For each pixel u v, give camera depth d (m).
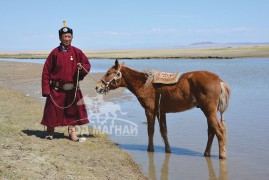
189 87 9.23
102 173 7.57
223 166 8.80
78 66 9.36
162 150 10.20
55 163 7.61
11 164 7.11
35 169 7.04
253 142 10.70
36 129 10.86
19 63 51.66
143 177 7.98
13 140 9.08
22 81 27.14
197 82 9.09
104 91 10.14
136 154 9.78
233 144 10.52
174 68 41.62
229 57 65.56
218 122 9.08
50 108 9.47
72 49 9.44
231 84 24.97
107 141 10.58
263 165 8.81
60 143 9.46
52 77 9.40
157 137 11.61
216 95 8.95
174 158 9.48
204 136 11.60
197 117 14.33
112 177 7.42
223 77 29.92
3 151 7.97
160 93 9.65
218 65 45.19
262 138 11.08
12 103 15.69
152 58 74.56
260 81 26.41
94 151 9.22
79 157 8.42
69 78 9.45
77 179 6.88
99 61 69.56
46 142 9.34
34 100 17.28
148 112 9.89
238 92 20.94
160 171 8.49
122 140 11.12
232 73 33.25
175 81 9.45
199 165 8.91
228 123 13.09
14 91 20.55
